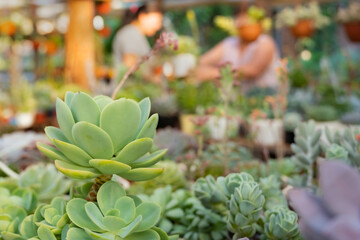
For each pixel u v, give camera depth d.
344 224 0.28
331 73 3.52
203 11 7.11
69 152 0.52
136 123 0.53
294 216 0.65
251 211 0.63
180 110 2.64
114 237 0.51
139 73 3.02
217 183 0.69
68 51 3.05
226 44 3.32
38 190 0.86
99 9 3.28
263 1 4.65
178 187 1.02
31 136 1.62
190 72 3.32
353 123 2.38
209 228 0.78
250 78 3.08
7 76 5.39
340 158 0.77
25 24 4.46
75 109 0.52
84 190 0.60
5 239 0.61
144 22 3.44
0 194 0.73
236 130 1.90
